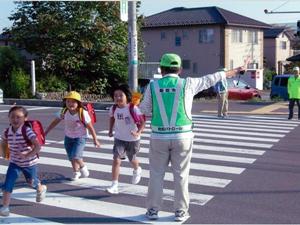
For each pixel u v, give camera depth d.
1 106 21.83
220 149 11.12
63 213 6.20
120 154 7.11
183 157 5.79
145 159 9.80
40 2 27.66
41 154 10.30
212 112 19.92
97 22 27.48
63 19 27.52
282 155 10.41
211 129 14.71
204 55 49.44
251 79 44.72
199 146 11.53
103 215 6.12
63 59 27.44
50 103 22.25
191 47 49.97
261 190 7.37
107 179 8.05
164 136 5.70
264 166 9.21
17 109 6.02
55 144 11.59
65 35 26.95
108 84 30.05
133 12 17.64
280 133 13.94
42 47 28.23
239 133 13.88
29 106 22.02
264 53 65.31
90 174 8.41
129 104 7.04
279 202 6.71
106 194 7.11
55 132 13.48
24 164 6.17
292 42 67.12
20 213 6.19
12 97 25.34
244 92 28.53
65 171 8.65
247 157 10.14
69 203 6.64
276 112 20.00
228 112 19.88
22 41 28.38
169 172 8.43
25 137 6.01
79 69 28.62
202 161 9.66
